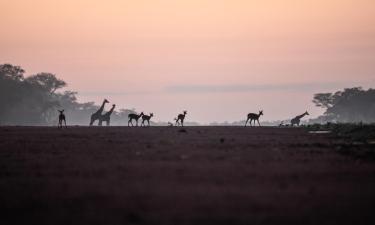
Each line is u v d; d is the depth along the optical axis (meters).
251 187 94.44
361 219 74.50
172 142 172.62
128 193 89.69
